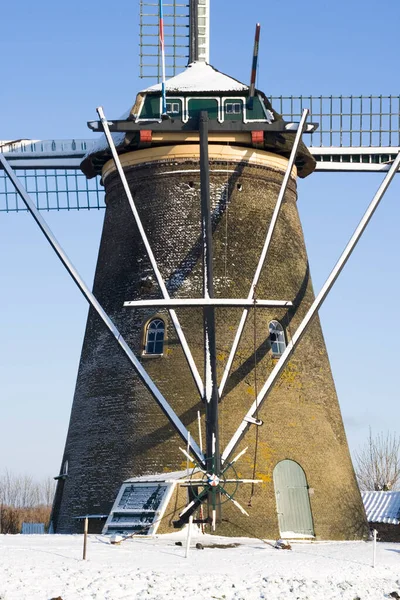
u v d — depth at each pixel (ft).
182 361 126.52
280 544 107.86
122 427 127.13
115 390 129.18
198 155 131.23
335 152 144.87
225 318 127.75
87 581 84.02
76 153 144.36
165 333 127.95
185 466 122.93
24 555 93.86
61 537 111.75
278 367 118.21
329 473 129.08
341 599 85.40
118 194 136.26
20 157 144.36
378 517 162.40
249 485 122.83
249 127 128.47
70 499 130.00
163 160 131.95
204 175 121.90
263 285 130.21
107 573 86.84
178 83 132.16
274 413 126.52
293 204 138.62
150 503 117.08
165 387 126.11
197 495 114.52
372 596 87.45
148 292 130.31
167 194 131.85
